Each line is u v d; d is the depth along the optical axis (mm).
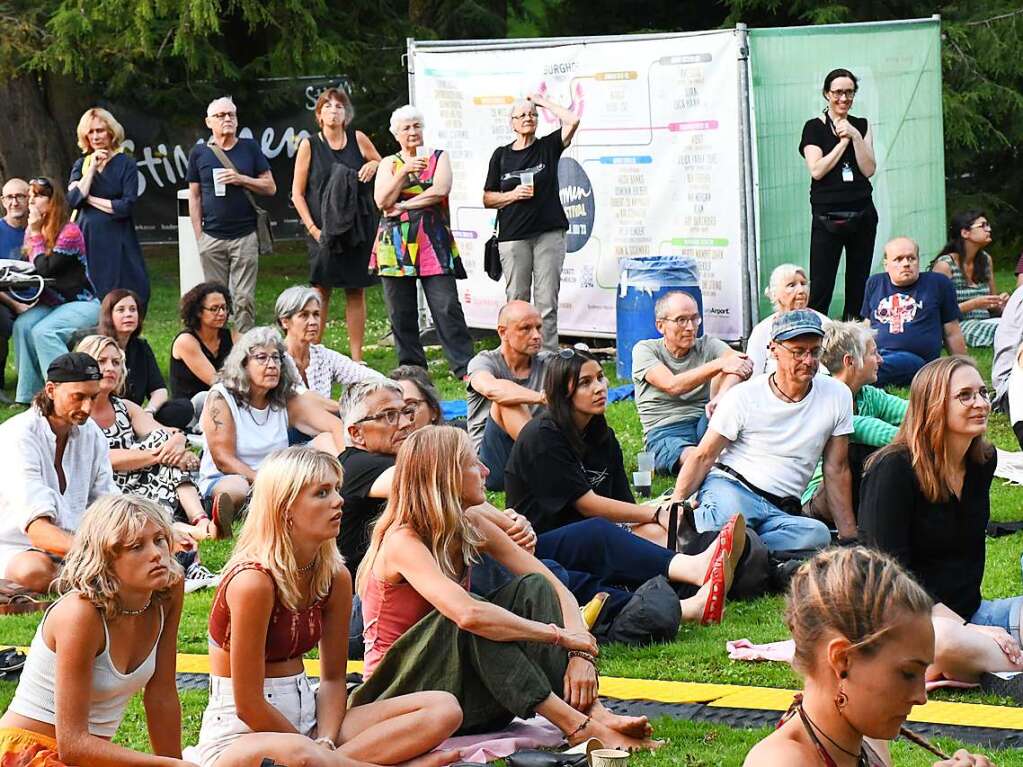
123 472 11281
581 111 17547
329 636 6465
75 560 5738
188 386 13836
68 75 27031
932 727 6672
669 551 9008
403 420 8719
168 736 6109
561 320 18219
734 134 16500
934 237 18594
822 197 16344
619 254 17562
